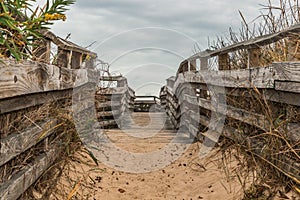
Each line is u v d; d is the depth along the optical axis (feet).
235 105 17.72
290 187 11.18
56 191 12.57
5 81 8.33
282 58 13.83
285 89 11.78
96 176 16.72
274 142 12.21
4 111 9.14
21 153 10.49
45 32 13.23
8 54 10.36
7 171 9.54
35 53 13.25
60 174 13.62
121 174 18.03
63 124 15.34
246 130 16.55
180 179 17.31
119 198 14.76
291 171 11.23
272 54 14.51
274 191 11.56
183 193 15.49
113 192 15.29
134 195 15.28
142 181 17.20
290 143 11.76
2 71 8.12
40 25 10.19
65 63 17.95
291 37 12.17
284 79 11.73
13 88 8.91
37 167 11.08
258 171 13.07
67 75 16.52
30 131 10.71
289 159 11.54
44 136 12.14
